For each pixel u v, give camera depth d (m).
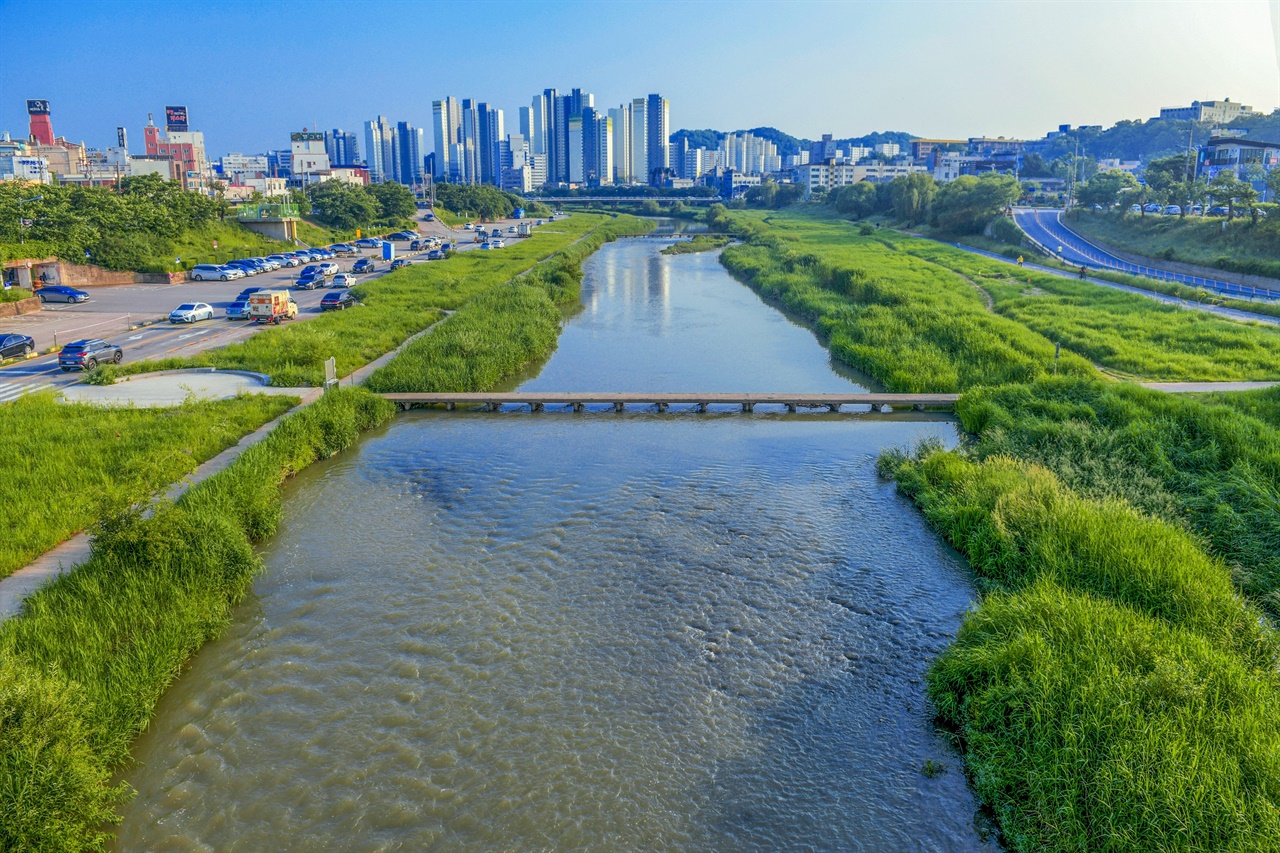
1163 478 29.41
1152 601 20.11
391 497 31.11
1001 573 23.97
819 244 140.38
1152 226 120.56
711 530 28.11
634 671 20.08
